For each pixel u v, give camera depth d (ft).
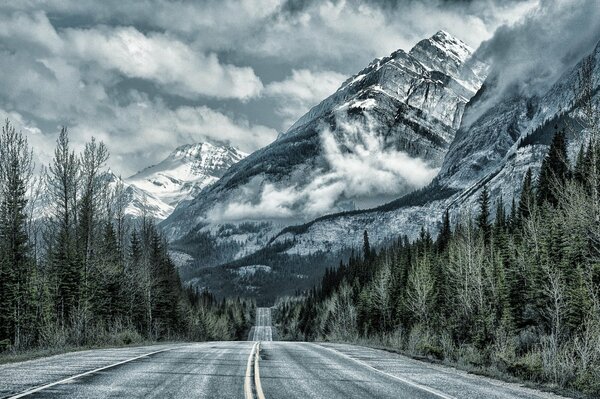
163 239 275.18
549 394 46.47
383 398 37.96
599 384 49.03
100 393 35.45
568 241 109.09
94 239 145.18
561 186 74.74
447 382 50.26
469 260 136.77
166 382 42.34
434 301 169.89
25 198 129.18
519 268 132.26
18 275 125.18
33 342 117.50
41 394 34.47
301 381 46.44
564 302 89.71
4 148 126.00
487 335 107.34
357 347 116.16
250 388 40.65
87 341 107.04
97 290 151.23
